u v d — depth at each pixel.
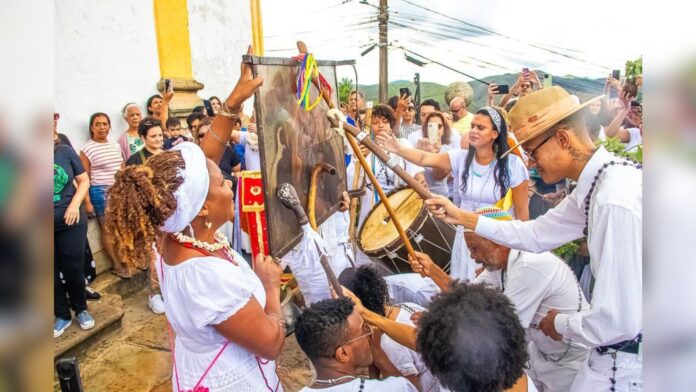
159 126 3.78
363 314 1.77
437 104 4.93
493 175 2.79
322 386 1.53
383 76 12.79
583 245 2.60
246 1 6.50
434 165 3.04
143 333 3.28
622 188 1.47
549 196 3.83
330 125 2.47
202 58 5.43
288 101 1.98
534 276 1.87
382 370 1.92
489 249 2.03
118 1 4.14
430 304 1.31
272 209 1.83
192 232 1.34
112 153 3.84
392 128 3.27
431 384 1.90
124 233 1.24
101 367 2.89
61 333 2.98
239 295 1.32
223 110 1.74
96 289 3.62
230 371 1.40
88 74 3.88
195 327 1.33
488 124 2.69
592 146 1.62
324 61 2.37
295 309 3.14
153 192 1.20
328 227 2.61
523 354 1.21
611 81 3.79
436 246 2.65
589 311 1.56
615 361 1.59
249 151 3.85
